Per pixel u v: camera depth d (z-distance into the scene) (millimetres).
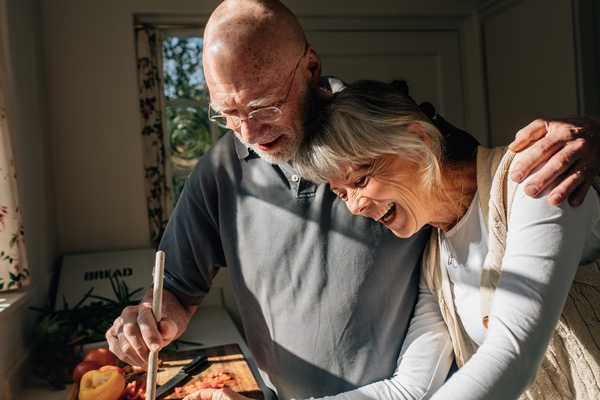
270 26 1047
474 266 1080
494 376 760
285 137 1101
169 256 1389
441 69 3447
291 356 1302
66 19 2955
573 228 846
